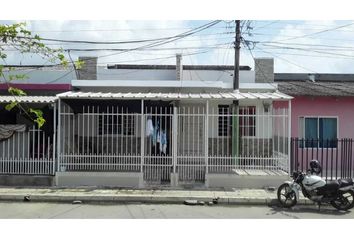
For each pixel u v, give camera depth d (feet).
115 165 43.47
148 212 33.63
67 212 33.47
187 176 44.21
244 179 42.65
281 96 44.09
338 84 68.44
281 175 42.47
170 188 42.04
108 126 46.06
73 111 44.91
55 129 43.39
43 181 43.06
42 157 43.60
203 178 44.29
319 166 36.55
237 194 39.24
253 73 66.08
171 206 36.29
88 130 44.29
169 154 46.39
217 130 48.21
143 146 43.29
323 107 58.70
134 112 45.42
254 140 50.11
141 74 67.36
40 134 44.42
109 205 36.52
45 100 44.19
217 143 47.65
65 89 55.47
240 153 49.26
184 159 44.96
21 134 43.65
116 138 46.52
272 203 37.27
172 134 44.42
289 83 69.21
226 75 66.80
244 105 51.21
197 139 49.98
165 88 55.36
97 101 44.68
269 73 65.82
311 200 35.78
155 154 44.68
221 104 52.08
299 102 58.75
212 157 43.68
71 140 45.55
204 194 39.22
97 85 54.90
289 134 43.24
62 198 37.93
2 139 43.52
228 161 44.62
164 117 46.52
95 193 39.24
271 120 49.44
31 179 43.06
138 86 54.95
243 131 49.83
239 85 56.95
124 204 36.99
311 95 57.72
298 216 32.58
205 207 35.99
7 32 28.58
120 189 41.47
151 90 55.42
